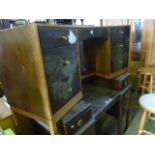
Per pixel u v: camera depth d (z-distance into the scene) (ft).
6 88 3.67
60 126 3.19
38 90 2.76
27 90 3.03
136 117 7.71
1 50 3.18
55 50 2.74
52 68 2.72
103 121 7.14
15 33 2.64
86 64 5.67
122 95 5.56
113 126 6.83
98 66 5.63
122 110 5.97
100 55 5.43
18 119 4.02
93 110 4.31
